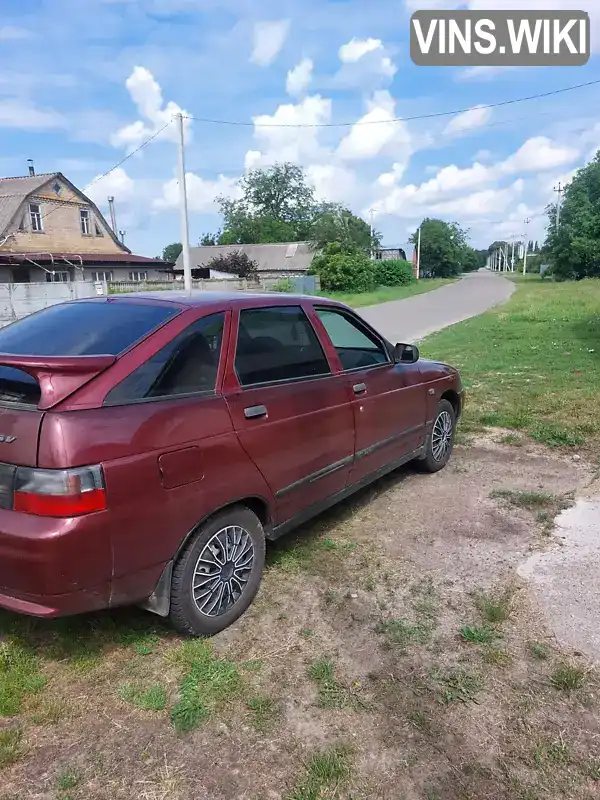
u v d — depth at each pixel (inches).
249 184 3024.1
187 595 111.0
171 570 108.5
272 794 82.9
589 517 171.3
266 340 133.7
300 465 136.5
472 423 270.8
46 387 93.7
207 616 115.9
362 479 166.7
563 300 1059.3
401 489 196.1
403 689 102.7
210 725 95.1
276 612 126.0
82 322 121.0
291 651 113.1
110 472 94.2
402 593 132.9
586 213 2196.1
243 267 1750.7
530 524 168.2
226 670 106.9
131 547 98.9
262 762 88.2
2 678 104.0
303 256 2214.6
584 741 91.8
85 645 114.0
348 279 1647.4
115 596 100.2
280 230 2918.3
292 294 151.6
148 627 120.1
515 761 88.1
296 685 103.8
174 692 102.7
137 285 1136.2
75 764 87.9
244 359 126.1
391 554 151.0
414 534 162.6
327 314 157.3
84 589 94.9
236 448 116.6
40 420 91.7
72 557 91.4
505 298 1392.7
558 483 199.0
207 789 83.7
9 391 100.5
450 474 209.9
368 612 125.6
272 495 129.0
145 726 95.2
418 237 3368.6
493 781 84.7
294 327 143.8
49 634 117.6
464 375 385.4
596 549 152.0
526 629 119.2
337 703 99.4
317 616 124.3
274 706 98.9
